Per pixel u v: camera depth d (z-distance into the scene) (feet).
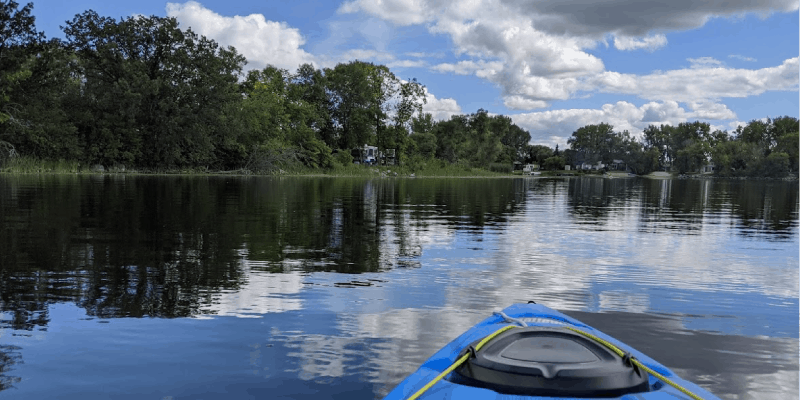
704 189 175.52
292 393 13.33
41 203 60.75
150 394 13.26
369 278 27.07
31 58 181.06
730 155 541.75
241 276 26.86
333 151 306.55
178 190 90.12
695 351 16.96
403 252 35.22
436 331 18.47
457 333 18.28
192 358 15.56
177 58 196.85
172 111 197.06
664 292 25.14
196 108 199.62
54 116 177.27
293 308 21.12
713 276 29.01
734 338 18.28
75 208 56.08
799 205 91.81
